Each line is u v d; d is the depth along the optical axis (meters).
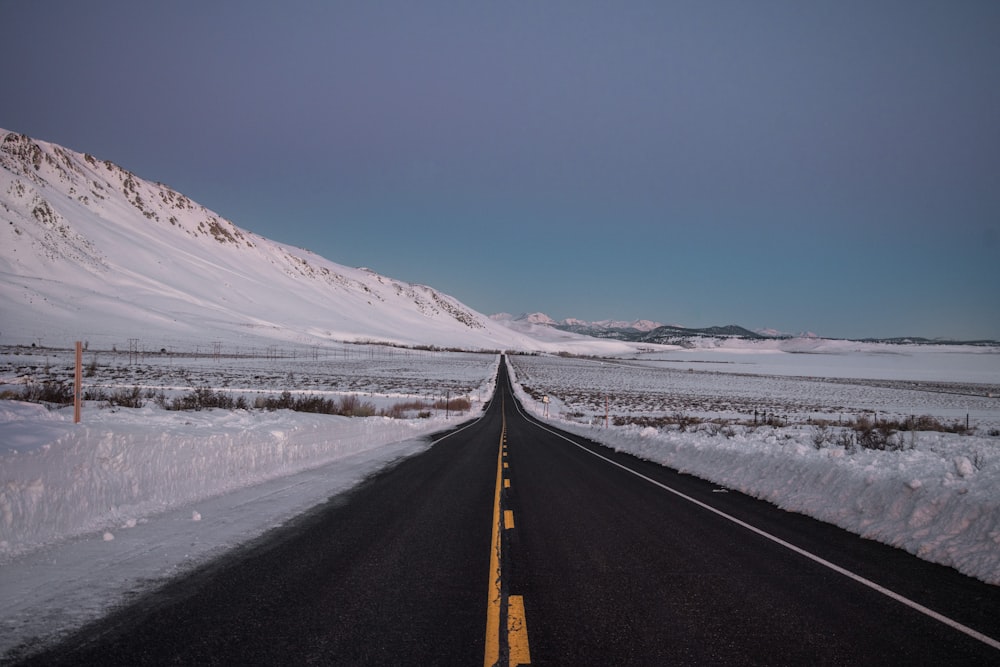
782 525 7.88
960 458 7.61
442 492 10.13
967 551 5.91
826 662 3.67
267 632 3.91
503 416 43.38
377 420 22.08
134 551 5.70
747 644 3.93
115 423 8.97
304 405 22.77
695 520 8.16
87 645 3.61
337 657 3.55
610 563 5.90
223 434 9.82
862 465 8.90
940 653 3.84
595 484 11.61
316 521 7.43
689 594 4.96
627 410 49.03
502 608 4.49
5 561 5.16
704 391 73.44
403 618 4.23
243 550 5.95
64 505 6.21
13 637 3.68
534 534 7.13
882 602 4.83
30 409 9.02
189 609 4.28
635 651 3.76
